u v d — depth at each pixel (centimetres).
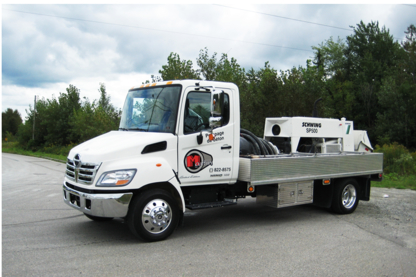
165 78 1891
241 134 743
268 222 714
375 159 870
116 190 516
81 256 484
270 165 661
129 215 539
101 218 685
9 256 479
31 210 786
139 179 528
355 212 830
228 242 567
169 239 577
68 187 578
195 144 593
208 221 717
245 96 1797
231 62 2273
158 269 441
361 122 3547
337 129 904
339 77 3791
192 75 1892
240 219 739
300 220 738
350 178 822
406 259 501
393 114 3028
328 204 788
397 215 801
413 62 3366
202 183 608
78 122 3033
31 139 4253
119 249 518
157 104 612
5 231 607
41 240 557
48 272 424
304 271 445
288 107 1762
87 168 536
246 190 711
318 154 782
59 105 3894
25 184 1240
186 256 493
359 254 518
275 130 854
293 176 699
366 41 4175
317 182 783
